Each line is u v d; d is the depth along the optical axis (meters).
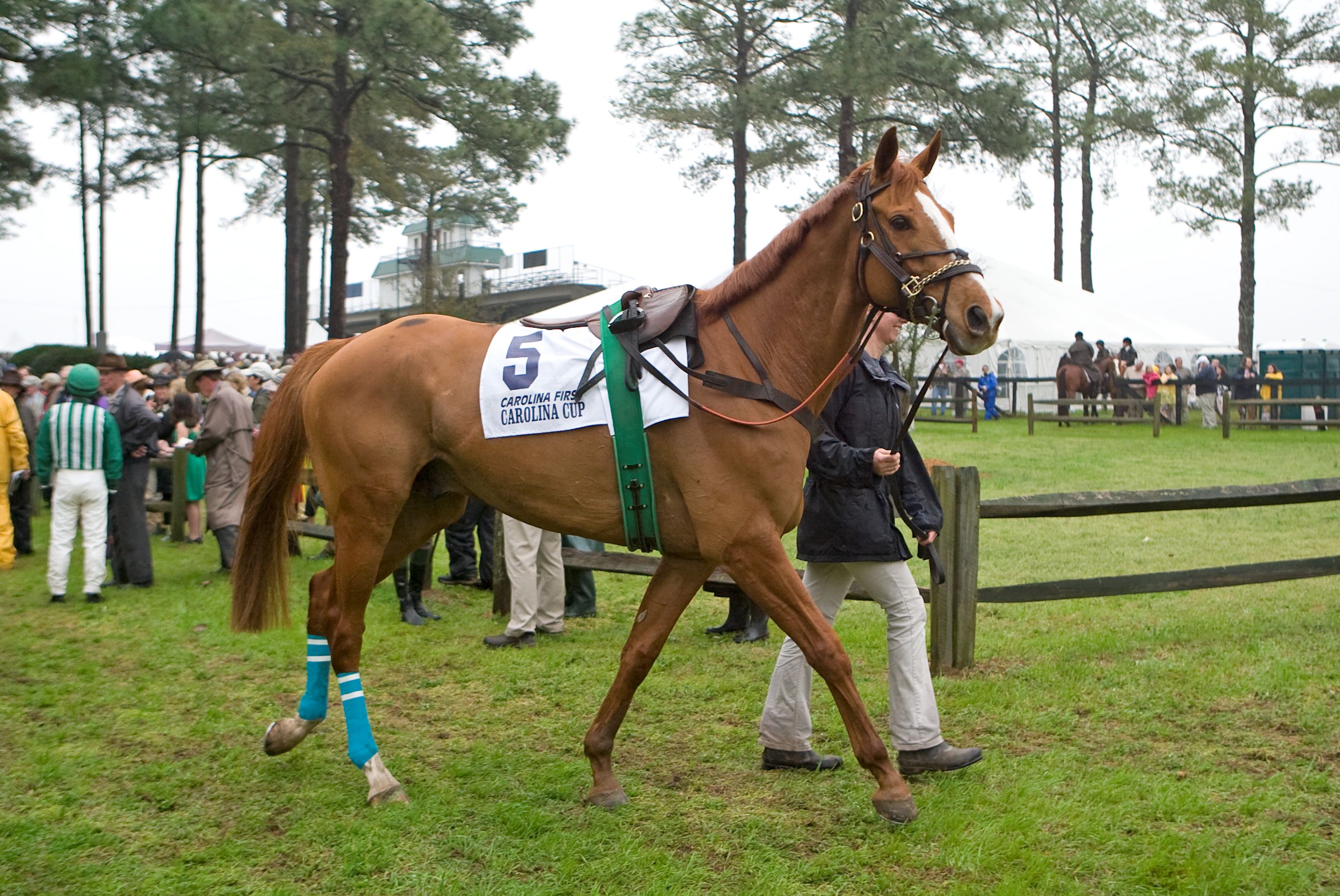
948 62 19.53
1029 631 5.95
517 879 3.07
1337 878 3.02
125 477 7.52
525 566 5.77
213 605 6.90
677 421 3.41
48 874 3.07
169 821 3.46
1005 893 2.92
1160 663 5.08
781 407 3.43
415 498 3.98
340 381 3.76
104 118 17.55
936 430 20.20
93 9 15.84
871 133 22.16
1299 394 24.53
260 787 3.76
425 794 3.68
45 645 5.84
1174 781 3.70
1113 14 28.86
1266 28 25.47
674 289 3.67
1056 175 33.03
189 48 16.33
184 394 9.58
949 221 3.36
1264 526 9.45
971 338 3.21
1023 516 5.10
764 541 3.38
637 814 3.51
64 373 12.58
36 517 11.59
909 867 3.14
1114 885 3.00
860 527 3.67
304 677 5.22
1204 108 26.55
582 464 3.51
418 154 27.69
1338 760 3.88
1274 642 5.44
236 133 19.23
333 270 20.67
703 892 2.99
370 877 3.08
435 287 28.36
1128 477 12.37
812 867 3.12
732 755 4.09
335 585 3.92
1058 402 19.16
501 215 30.44
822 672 3.40
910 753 3.80
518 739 4.31
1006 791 3.60
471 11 18.62
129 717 4.54
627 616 6.72
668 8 21.98
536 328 3.77
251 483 3.99
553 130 18.56
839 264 3.48
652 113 22.62
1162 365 24.61
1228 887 2.94
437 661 5.53
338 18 18.16
